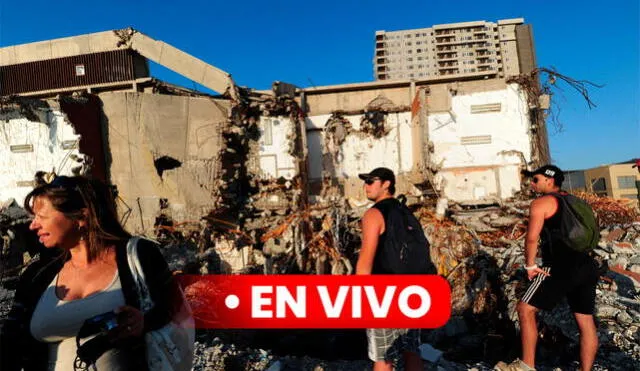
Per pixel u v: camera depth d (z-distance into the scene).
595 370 3.59
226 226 12.53
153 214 12.57
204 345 4.39
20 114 12.06
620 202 12.90
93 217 1.63
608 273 6.63
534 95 12.96
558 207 3.19
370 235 2.82
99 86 15.59
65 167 11.93
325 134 16.17
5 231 11.09
